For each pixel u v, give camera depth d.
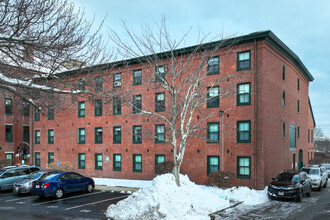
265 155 19.73
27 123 36.03
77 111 29.36
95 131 28.02
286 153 24.53
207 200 13.30
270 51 21.38
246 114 20.19
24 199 16.70
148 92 24.00
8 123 33.88
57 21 8.95
